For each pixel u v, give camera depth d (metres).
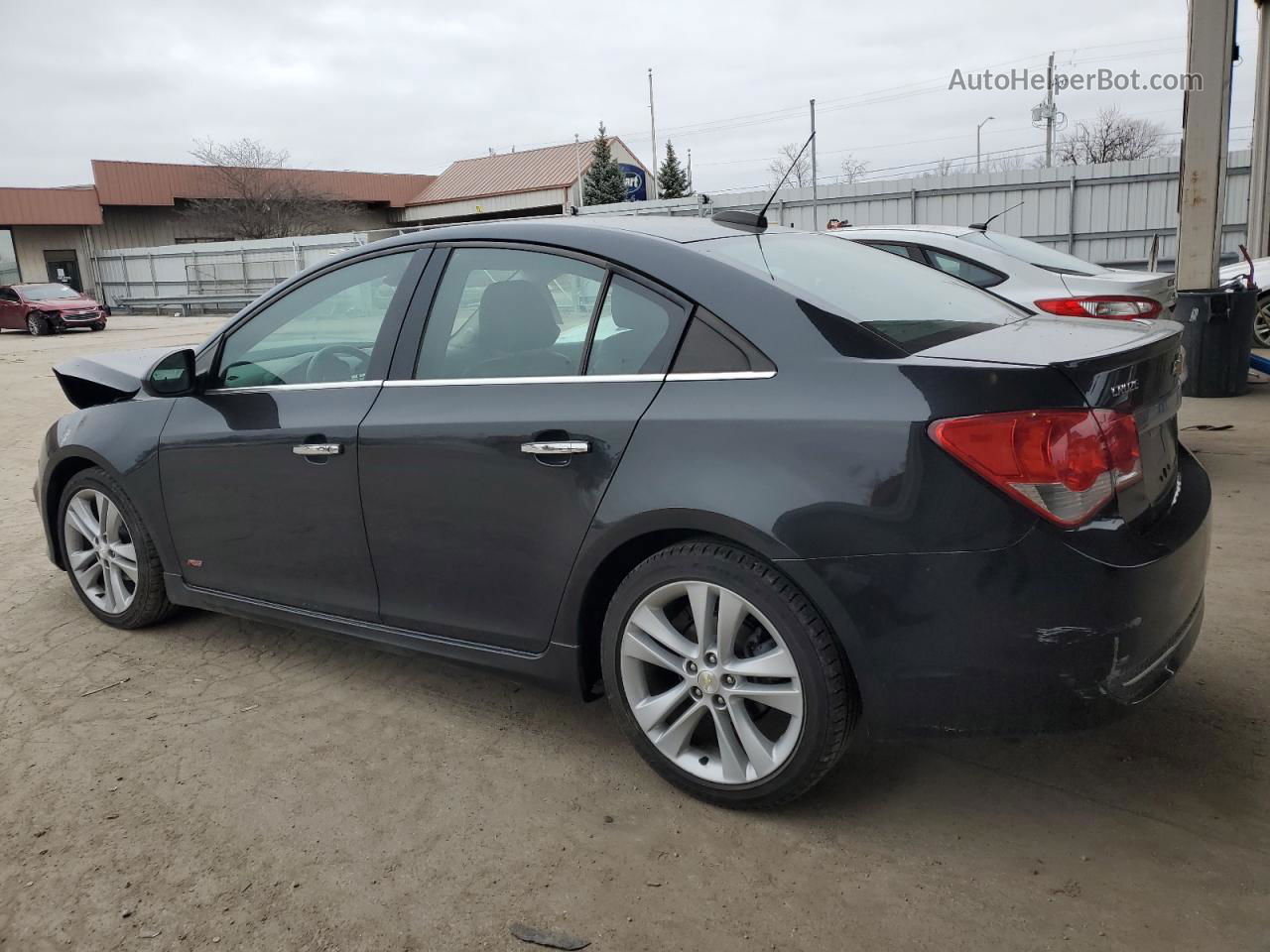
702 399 2.46
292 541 3.32
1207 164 8.29
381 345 3.13
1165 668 2.32
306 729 3.16
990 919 2.15
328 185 52.31
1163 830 2.44
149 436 3.68
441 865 2.43
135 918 2.27
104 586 4.12
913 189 21.38
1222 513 4.99
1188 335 8.30
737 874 2.35
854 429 2.25
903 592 2.21
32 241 43.50
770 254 2.87
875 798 2.64
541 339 2.81
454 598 2.96
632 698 2.68
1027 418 2.12
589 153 56.34
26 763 2.98
